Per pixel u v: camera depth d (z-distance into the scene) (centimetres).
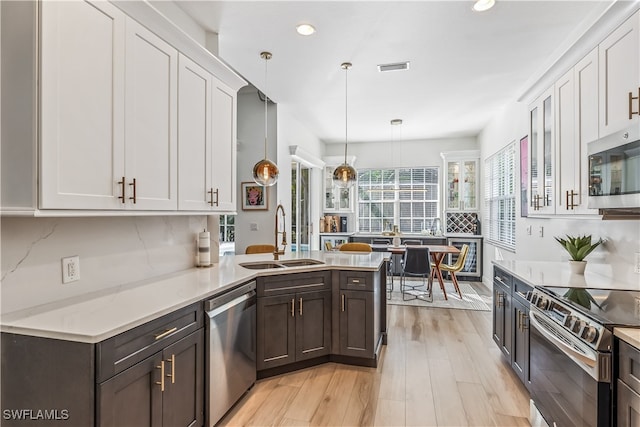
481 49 310
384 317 341
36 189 130
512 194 465
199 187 233
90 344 125
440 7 245
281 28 274
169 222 249
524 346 233
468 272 640
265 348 260
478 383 259
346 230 733
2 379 133
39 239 157
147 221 226
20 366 132
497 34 283
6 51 132
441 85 400
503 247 497
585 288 205
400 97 444
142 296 180
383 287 341
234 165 279
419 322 407
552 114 268
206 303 192
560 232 319
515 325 254
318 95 438
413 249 496
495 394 244
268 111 481
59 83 137
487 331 374
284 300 268
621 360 132
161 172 197
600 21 191
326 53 318
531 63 339
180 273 249
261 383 259
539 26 270
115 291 191
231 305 218
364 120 558
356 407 228
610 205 177
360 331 286
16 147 131
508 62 338
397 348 328
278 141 482
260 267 304
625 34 178
